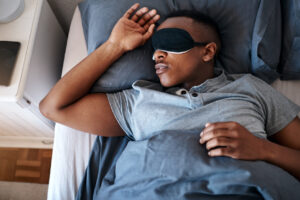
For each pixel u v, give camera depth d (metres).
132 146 0.77
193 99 0.76
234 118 0.74
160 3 0.98
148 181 0.67
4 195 1.35
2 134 1.32
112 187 0.75
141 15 0.91
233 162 0.63
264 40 0.91
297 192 0.64
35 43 0.98
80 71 0.82
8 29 0.96
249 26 0.94
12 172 1.40
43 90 1.08
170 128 0.76
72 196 0.89
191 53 0.80
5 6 0.95
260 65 0.94
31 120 1.06
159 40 0.78
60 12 1.25
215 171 0.62
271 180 0.61
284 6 0.97
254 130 0.74
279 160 0.69
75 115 0.81
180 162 0.65
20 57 0.91
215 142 0.64
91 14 1.03
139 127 0.80
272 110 0.80
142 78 0.91
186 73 0.81
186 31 0.78
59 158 0.92
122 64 0.89
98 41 0.96
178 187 0.64
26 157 1.42
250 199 0.61
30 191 1.35
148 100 0.80
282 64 1.00
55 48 1.19
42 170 1.39
